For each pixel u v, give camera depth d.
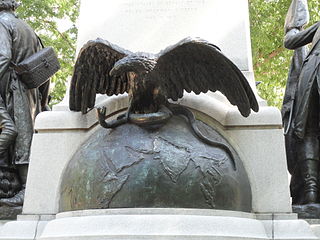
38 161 5.15
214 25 5.58
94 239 3.98
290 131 5.93
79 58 4.71
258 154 4.96
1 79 6.12
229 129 5.06
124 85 4.93
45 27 14.32
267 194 4.86
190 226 4.03
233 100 4.71
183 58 4.50
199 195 4.30
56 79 14.00
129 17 5.66
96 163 4.45
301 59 6.38
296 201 5.88
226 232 4.09
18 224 4.92
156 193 4.24
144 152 4.37
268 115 5.02
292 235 4.52
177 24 5.59
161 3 5.69
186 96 5.10
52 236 4.20
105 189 4.30
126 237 3.95
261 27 14.41
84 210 4.33
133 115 4.67
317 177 5.65
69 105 5.16
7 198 5.92
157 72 4.51
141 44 5.55
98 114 4.64
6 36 6.18
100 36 5.62
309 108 5.64
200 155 4.43
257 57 14.88
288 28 6.51
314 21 14.02
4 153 6.00
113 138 4.61
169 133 4.56
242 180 4.69
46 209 5.03
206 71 4.60
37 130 5.24
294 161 5.92
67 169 4.83
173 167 4.30
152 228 4.00
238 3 5.64
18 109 6.14
